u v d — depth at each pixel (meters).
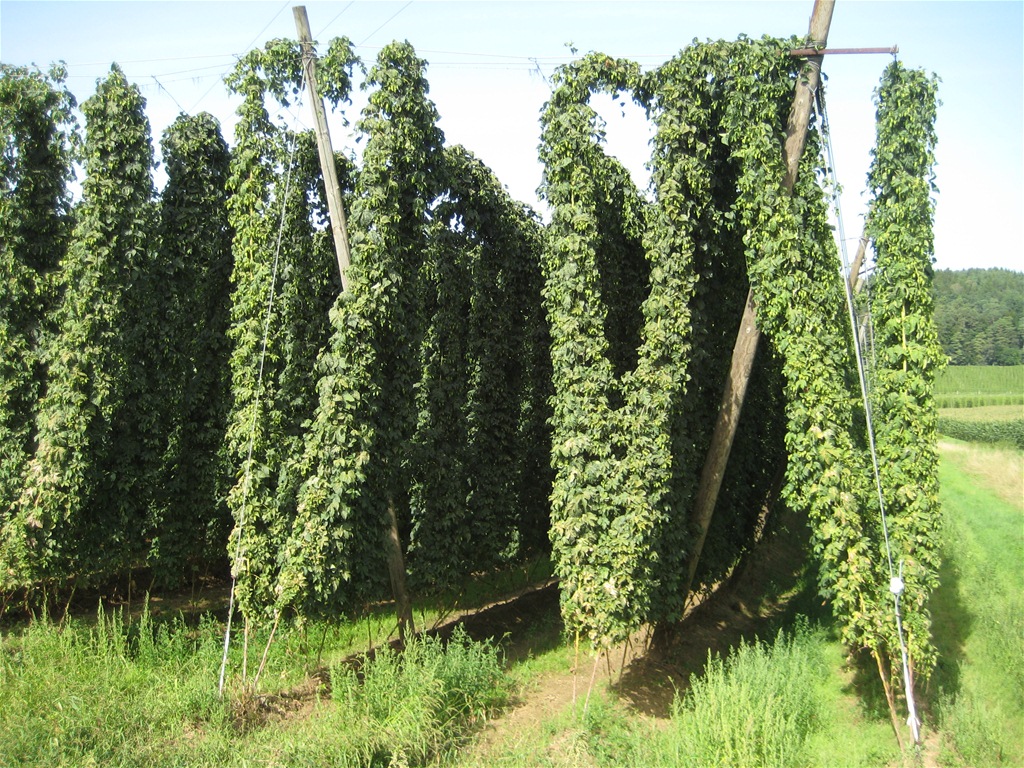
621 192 12.60
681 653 13.28
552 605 15.47
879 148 11.54
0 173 12.52
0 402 12.51
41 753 8.21
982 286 79.06
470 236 14.05
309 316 12.09
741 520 15.85
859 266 18.06
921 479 11.06
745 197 11.52
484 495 13.84
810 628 13.92
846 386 12.54
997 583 16.06
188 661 11.25
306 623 10.79
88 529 12.41
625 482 11.11
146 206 12.38
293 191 11.95
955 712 10.41
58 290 12.90
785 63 11.48
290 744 8.49
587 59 11.78
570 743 9.66
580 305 11.32
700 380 12.92
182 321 13.20
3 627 12.64
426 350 13.48
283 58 11.70
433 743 9.09
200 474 13.62
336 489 10.75
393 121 11.64
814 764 9.50
